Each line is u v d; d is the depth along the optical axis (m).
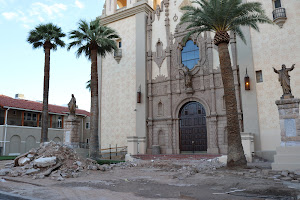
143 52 28.03
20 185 10.45
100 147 29.09
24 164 13.88
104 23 31.86
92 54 23.48
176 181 11.20
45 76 25.89
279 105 14.23
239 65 22.20
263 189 8.67
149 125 26.58
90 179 12.05
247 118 21.17
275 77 20.70
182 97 25.56
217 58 24.34
